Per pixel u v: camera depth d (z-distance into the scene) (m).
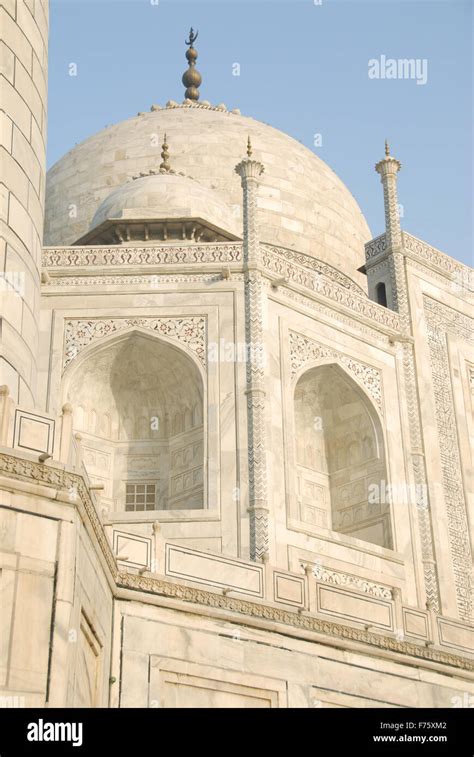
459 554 42.44
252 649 25.58
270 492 36.97
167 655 23.86
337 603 28.28
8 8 24.75
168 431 40.75
